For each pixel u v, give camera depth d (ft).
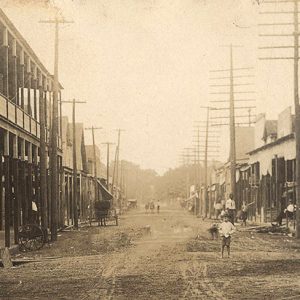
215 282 43.65
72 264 57.98
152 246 78.07
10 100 95.71
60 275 49.62
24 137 106.42
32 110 127.03
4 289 42.34
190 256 63.87
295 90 91.86
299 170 91.81
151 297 37.35
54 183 95.86
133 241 87.76
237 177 195.31
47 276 49.24
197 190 274.36
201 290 39.88
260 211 150.92
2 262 59.00
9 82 108.17
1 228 103.45
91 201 211.41
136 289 40.83
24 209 91.97
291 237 94.02
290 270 50.65
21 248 74.74
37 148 121.70
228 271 50.29
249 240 87.76
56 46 100.73
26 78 112.57
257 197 158.10
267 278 45.57
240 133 224.33
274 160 135.03
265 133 163.02
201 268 52.65
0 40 96.12
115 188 325.01
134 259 61.46
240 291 39.24
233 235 99.09
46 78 133.39
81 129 196.34
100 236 100.83
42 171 90.89
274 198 140.36
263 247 75.31
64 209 149.18
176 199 513.04
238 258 61.31
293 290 39.50
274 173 135.54
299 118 92.12
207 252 68.64
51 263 59.62
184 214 266.16
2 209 108.37
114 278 46.85
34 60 117.91
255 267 53.01
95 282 44.75
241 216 135.64
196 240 88.74
